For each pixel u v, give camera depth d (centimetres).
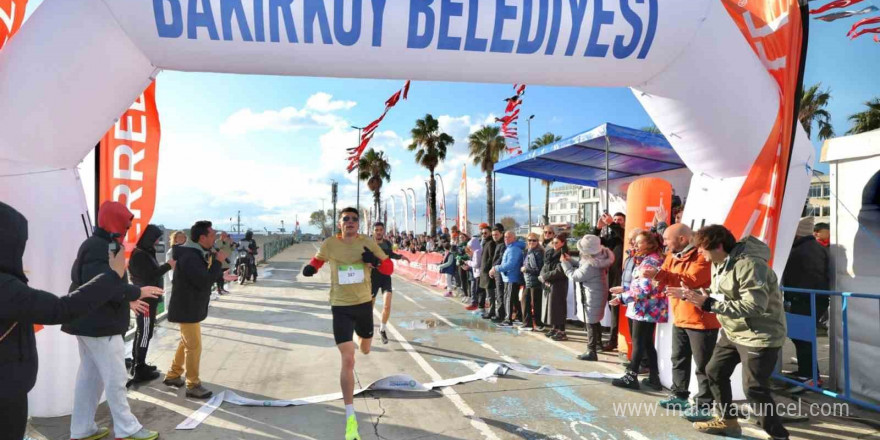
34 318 188
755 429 371
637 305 452
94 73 380
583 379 498
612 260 577
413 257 1820
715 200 453
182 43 382
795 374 513
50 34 366
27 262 388
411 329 776
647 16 399
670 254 418
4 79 369
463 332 750
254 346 654
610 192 1268
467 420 389
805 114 2564
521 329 765
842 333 436
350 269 395
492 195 3538
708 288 380
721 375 355
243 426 379
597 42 406
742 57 412
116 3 362
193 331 437
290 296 1209
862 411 405
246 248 1527
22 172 386
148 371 492
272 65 408
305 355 605
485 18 389
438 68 419
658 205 559
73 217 411
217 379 505
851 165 460
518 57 411
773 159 423
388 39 391
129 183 526
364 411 409
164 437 359
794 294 492
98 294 207
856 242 452
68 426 382
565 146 834
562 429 371
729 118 424
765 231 423
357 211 404
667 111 456
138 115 532
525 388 468
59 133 388
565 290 688
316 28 381
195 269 426
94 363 347
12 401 192
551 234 774
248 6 371
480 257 973
